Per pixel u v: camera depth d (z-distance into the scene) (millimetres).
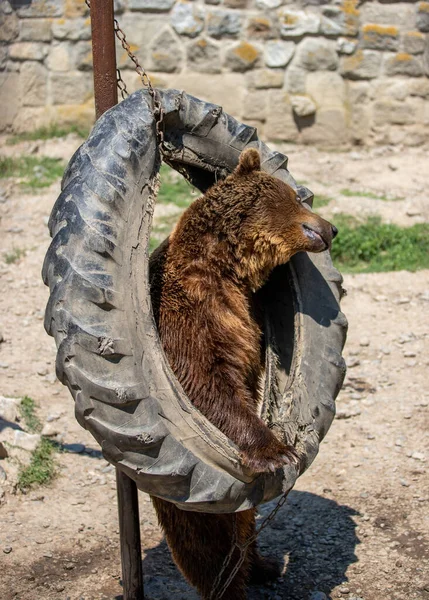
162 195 10852
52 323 3691
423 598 4797
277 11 12312
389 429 6609
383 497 5801
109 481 6047
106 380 3611
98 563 5184
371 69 12516
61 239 3760
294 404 4301
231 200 4484
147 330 3820
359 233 9812
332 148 12766
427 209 10539
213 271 4387
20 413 6668
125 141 3977
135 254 3900
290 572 5137
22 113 12711
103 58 4234
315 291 4672
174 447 3662
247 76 12578
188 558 4375
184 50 12453
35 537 5387
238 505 3877
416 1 12258
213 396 4090
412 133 12664
